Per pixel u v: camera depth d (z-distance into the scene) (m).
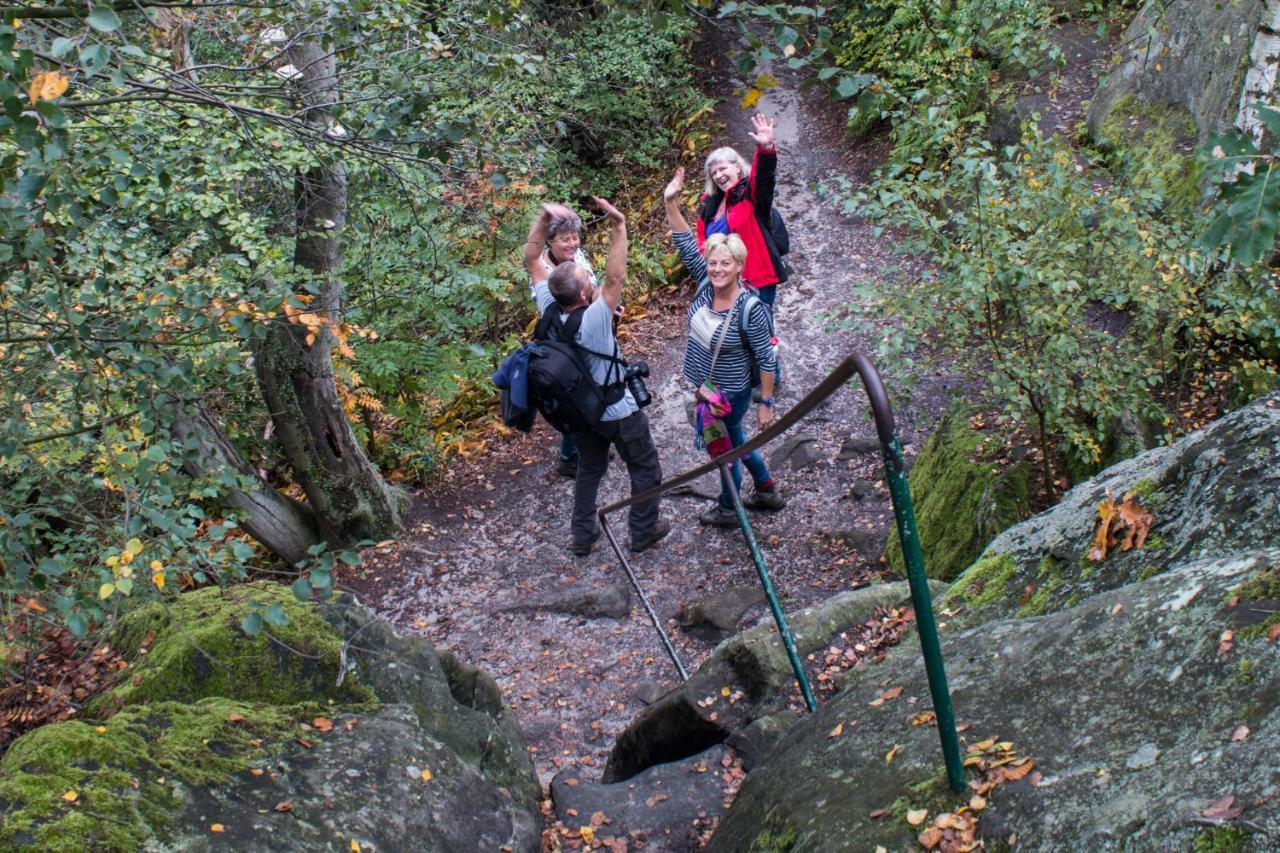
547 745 5.45
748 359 5.98
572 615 6.57
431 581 7.16
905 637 4.14
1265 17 6.25
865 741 2.79
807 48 2.56
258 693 3.50
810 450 7.61
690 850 3.62
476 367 8.43
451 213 4.97
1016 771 2.28
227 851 2.59
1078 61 10.80
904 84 11.28
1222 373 6.02
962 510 6.03
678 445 8.12
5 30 2.22
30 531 3.29
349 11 3.61
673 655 5.27
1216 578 2.50
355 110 3.96
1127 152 5.84
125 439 3.48
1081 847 1.98
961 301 5.37
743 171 6.62
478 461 8.63
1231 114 7.72
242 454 7.38
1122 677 2.42
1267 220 2.14
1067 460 5.86
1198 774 1.97
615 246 5.34
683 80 14.72
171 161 4.18
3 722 4.09
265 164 4.82
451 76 3.79
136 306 3.35
